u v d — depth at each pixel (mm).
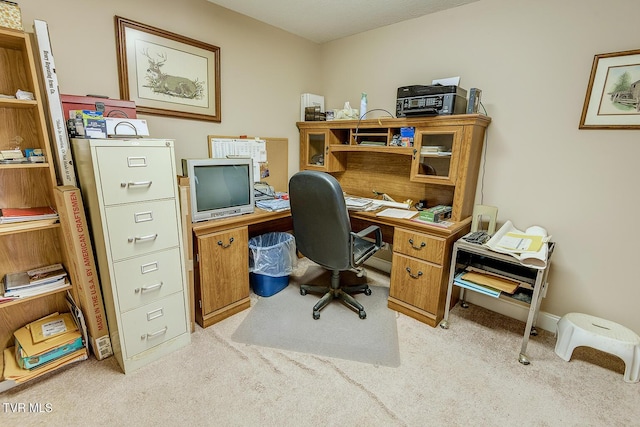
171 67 2115
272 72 2787
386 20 2523
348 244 1938
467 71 2230
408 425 1341
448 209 2238
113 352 1719
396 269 2229
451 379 1612
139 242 1555
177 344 1788
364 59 2844
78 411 1361
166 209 1633
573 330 1744
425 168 2297
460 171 2080
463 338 1965
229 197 2121
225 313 2105
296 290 2562
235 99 2555
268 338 1914
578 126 1832
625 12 1619
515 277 1918
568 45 1807
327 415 1381
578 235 1922
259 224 2768
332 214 1846
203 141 2402
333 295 2344
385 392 1518
